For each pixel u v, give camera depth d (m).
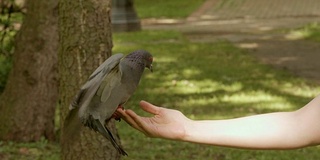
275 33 20.23
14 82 8.16
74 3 5.38
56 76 8.20
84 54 5.39
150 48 16.95
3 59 9.98
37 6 8.07
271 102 11.07
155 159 7.70
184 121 2.72
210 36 19.72
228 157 7.86
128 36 19.11
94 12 5.38
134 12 20.52
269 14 25.47
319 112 2.73
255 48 17.34
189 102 11.05
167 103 10.95
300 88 12.29
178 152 8.01
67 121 2.18
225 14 25.69
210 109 10.55
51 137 8.25
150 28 21.80
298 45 17.78
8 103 8.18
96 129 2.15
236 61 15.26
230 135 2.73
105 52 5.44
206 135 2.72
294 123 2.75
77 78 5.40
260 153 8.05
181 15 25.41
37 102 8.15
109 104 2.17
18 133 8.12
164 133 2.67
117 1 20.23
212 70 13.98
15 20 10.27
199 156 7.87
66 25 5.43
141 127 2.58
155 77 13.11
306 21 23.27
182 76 13.30
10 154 7.67
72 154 5.55
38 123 8.16
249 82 12.76
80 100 2.12
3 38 9.99
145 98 11.07
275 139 2.74
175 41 18.55
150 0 29.41
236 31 20.91
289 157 7.89
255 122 2.77
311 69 14.34
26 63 8.10
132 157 7.68
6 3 9.91
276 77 13.30
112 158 5.59
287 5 27.56
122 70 2.18
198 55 16.08
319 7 26.86
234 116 10.06
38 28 8.05
